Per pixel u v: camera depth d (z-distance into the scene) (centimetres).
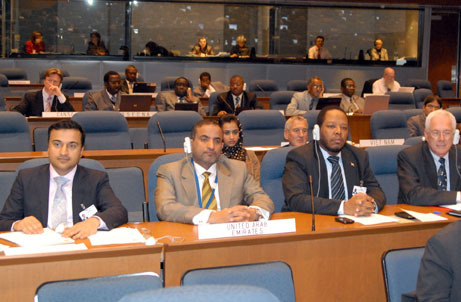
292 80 1001
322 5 1080
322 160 298
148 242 209
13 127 416
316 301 234
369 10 1098
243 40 1058
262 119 498
